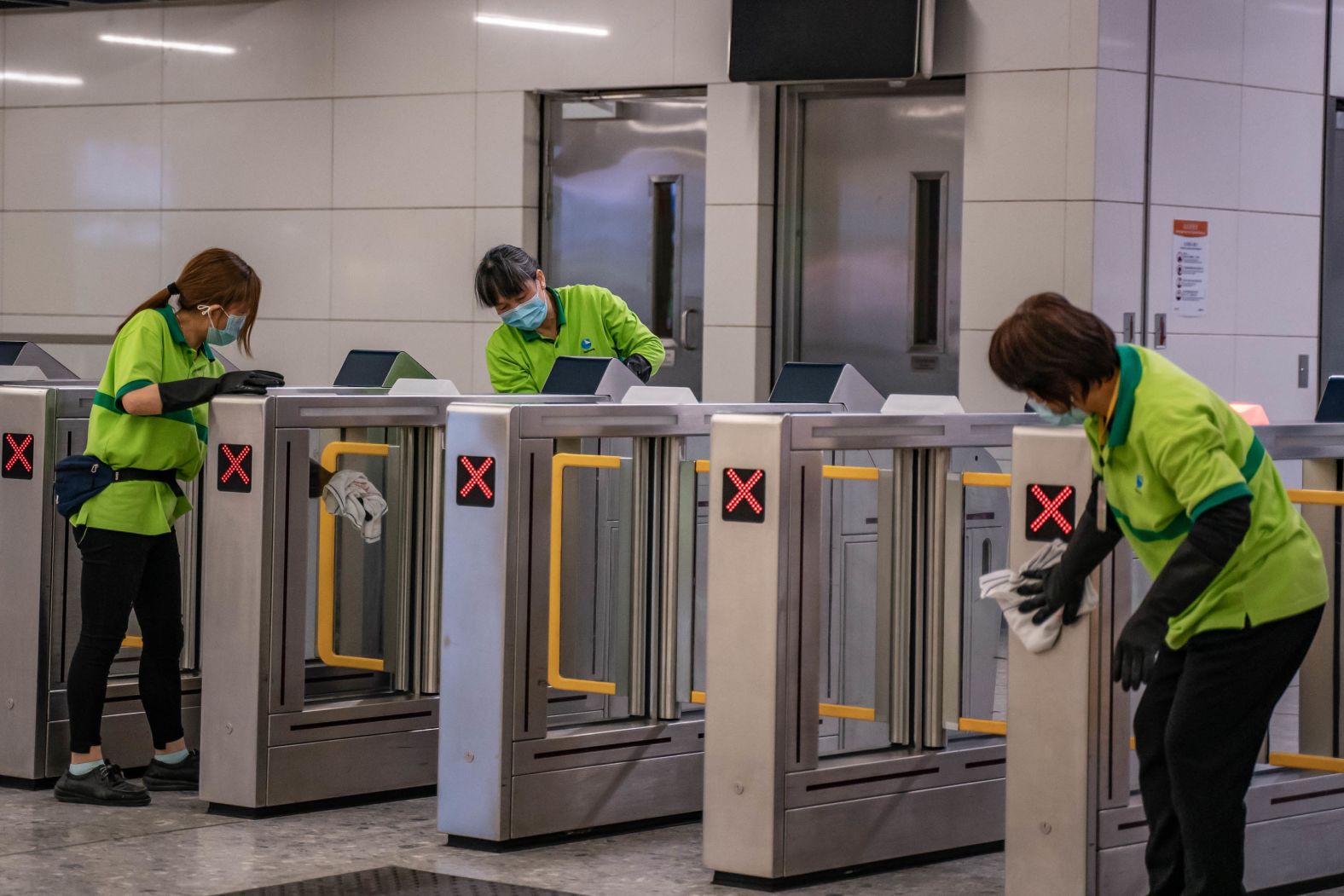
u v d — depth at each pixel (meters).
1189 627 3.55
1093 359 3.40
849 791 4.67
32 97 10.80
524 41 9.65
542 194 9.84
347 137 10.07
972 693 4.91
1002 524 5.03
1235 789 3.59
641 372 6.68
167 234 10.52
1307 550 3.59
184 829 5.05
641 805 5.20
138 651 6.09
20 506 5.55
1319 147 9.30
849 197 9.21
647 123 9.61
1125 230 8.54
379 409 5.33
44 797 5.45
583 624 5.35
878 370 9.23
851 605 5.07
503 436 4.80
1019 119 8.52
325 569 5.40
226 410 5.14
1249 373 9.11
